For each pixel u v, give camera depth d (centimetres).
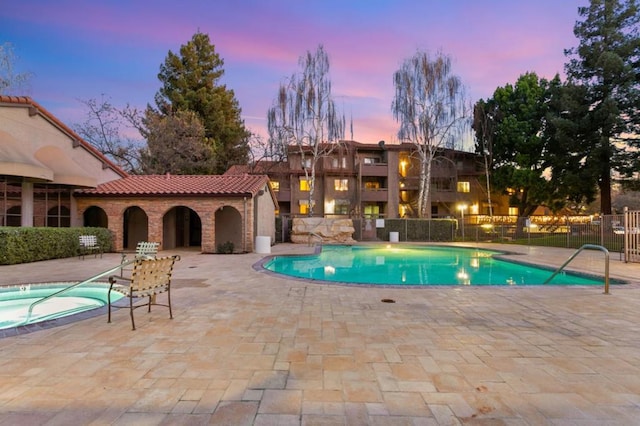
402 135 2764
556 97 2689
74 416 247
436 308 575
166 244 1809
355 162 3450
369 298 650
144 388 291
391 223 2539
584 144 2480
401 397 277
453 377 314
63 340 413
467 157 3547
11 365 339
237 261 1241
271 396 278
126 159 2933
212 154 3062
